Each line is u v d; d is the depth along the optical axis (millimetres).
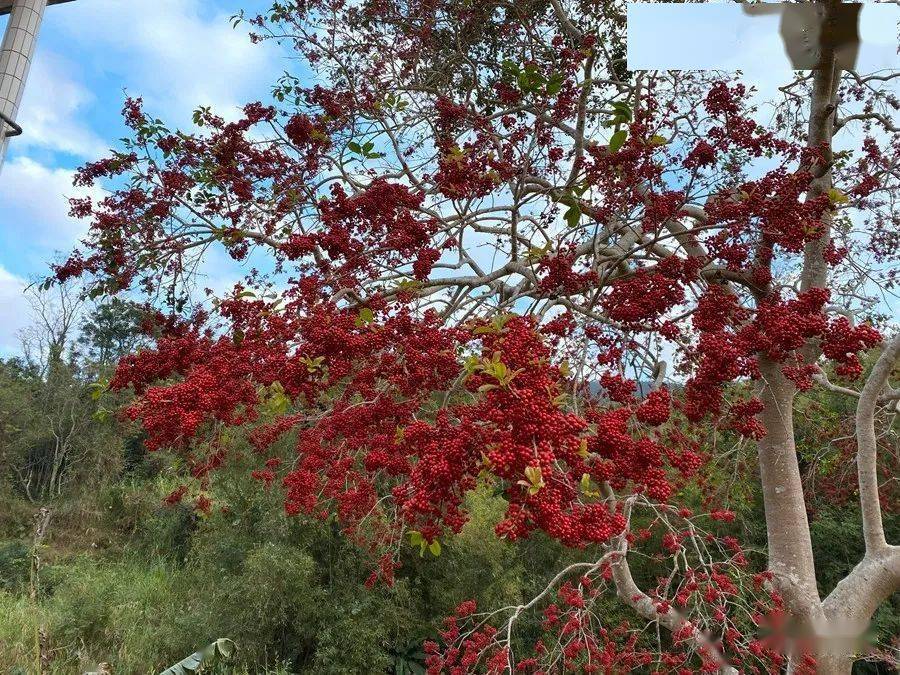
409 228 3318
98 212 4547
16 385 19938
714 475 6766
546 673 4266
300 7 5543
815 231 3258
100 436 18531
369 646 8578
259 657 8938
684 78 4672
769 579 4527
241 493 9883
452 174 3713
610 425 1896
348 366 2760
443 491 1775
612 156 3312
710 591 3977
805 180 3080
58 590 10781
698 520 7609
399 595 8828
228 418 2844
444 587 9125
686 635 3990
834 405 8805
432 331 2861
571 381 3027
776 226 3125
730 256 3191
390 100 4922
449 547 8953
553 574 8594
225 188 4609
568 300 3268
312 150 4473
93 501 17453
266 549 8969
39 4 5207
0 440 18172
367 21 5738
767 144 3736
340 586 9148
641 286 2900
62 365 19344
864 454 5117
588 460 1875
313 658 9000
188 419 2467
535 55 5582
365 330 2746
